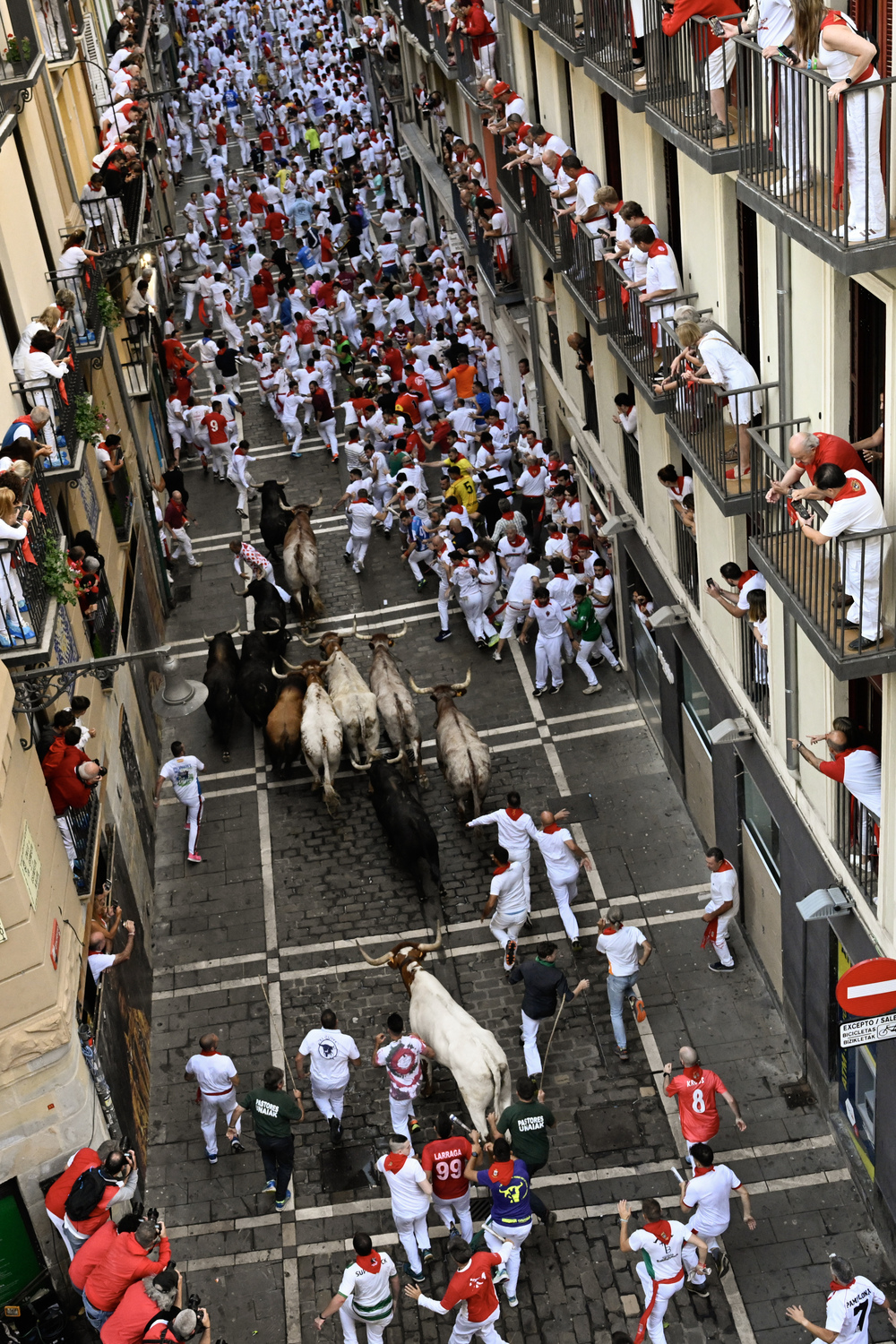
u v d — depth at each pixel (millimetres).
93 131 27578
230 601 26016
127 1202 13359
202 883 18984
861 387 11109
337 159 48812
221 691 21438
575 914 17391
